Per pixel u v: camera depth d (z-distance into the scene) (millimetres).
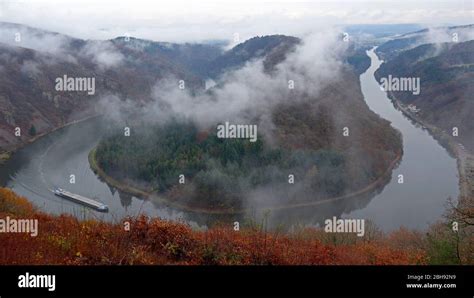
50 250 12656
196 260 12672
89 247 12742
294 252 13711
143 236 14188
